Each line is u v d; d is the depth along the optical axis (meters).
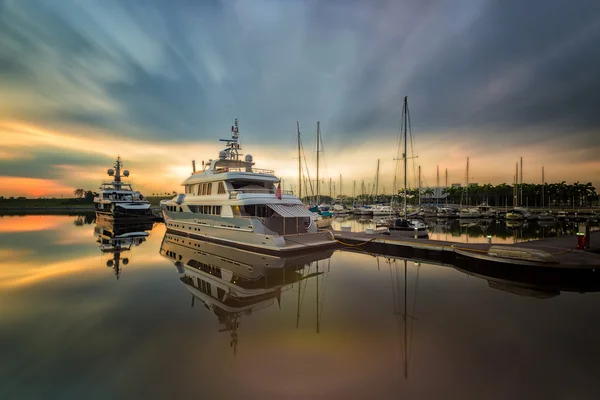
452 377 6.41
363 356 7.34
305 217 22.95
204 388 6.12
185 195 29.84
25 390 6.06
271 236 19.48
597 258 14.53
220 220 23.41
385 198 108.81
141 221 52.12
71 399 5.82
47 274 15.92
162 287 13.46
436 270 16.73
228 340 8.24
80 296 12.12
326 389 6.05
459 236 33.41
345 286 13.58
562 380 6.25
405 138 33.69
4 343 8.04
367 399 5.71
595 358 7.18
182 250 23.14
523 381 6.22
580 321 9.48
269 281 14.42
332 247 22.69
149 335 8.56
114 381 6.34
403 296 12.09
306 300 11.65
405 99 33.94
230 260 19.16
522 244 18.89
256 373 6.64
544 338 8.21
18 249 24.19
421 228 29.47
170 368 6.87
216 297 12.01
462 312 10.36
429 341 8.07
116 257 20.56
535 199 102.19
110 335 8.54
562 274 13.71
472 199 109.62
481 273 16.09
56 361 7.16
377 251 22.64
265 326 9.19
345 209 79.69
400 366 6.86
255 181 25.50
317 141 47.06
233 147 29.20
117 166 57.56
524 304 11.07
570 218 59.09
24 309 10.63
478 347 7.79
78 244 26.97
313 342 8.08
